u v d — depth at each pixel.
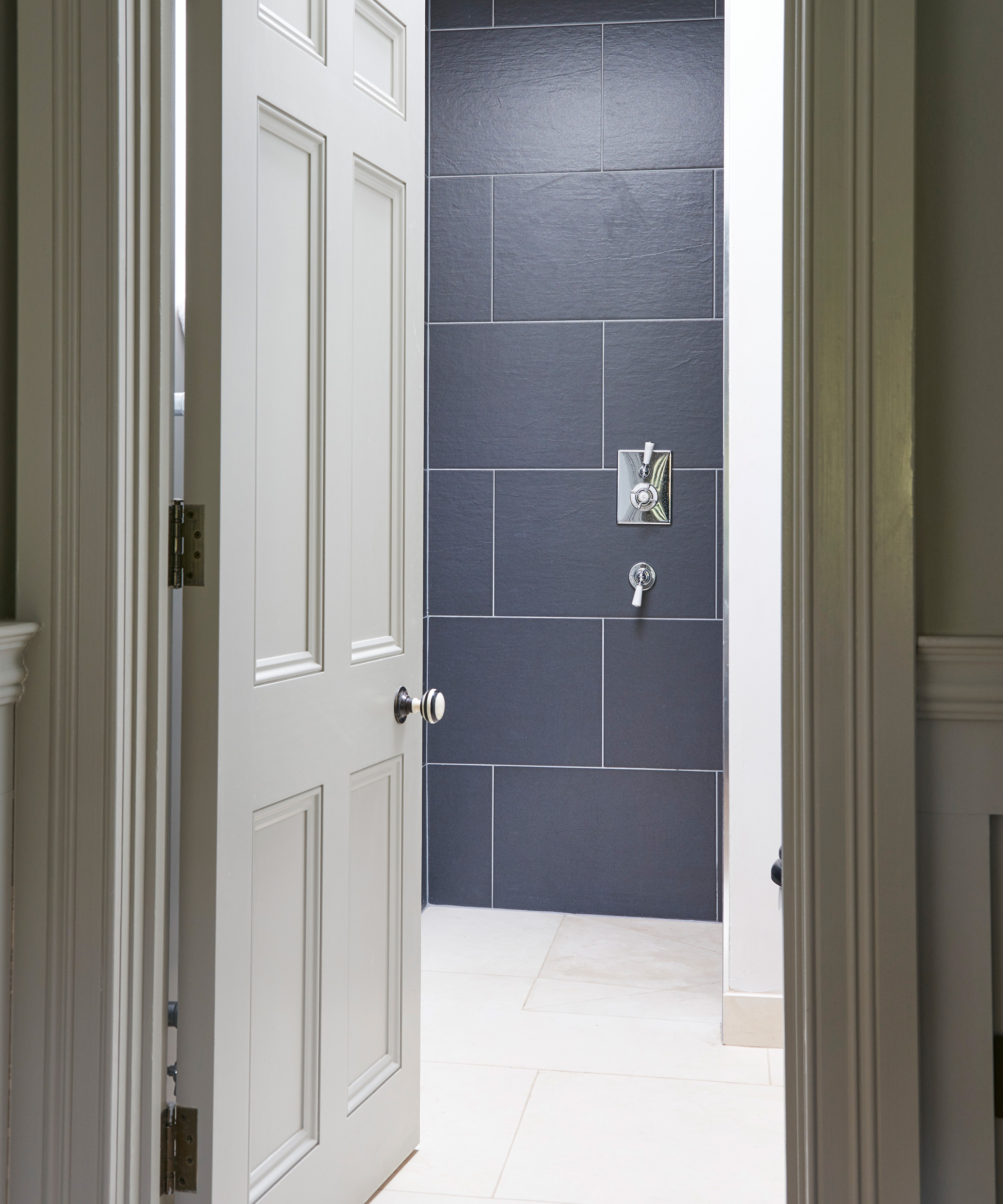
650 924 3.58
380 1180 2.04
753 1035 2.70
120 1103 1.43
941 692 1.29
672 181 3.56
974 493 1.29
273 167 1.64
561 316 3.62
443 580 3.69
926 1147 1.31
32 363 1.41
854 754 1.29
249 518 1.58
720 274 3.54
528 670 3.66
